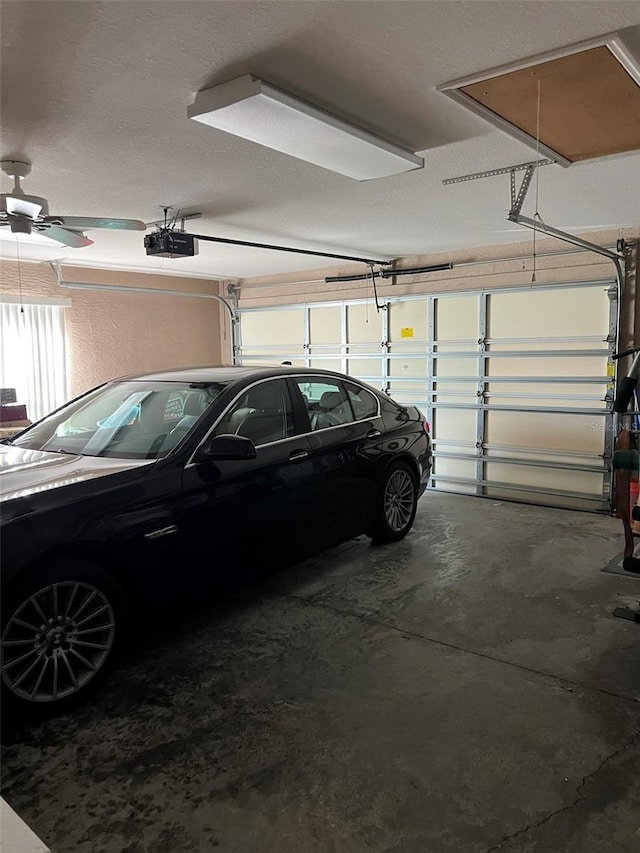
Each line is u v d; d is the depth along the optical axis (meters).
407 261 7.56
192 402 3.68
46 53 2.32
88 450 3.49
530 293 6.61
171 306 8.91
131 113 2.91
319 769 2.32
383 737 2.51
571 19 2.14
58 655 2.66
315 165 3.71
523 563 4.62
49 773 2.32
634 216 5.36
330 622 3.60
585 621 3.60
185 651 3.26
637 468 3.41
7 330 7.04
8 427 6.22
